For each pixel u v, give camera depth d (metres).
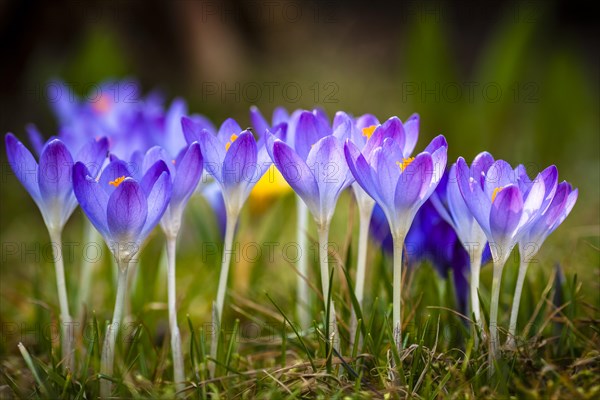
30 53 1.71
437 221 0.82
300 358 0.83
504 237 0.75
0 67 1.70
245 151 0.77
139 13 1.82
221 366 0.79
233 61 1.90
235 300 0.91
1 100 1.70
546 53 1.94
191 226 1.07
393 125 0.77
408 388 0.76
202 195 0.94
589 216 1.12
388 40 2.44
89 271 0.91
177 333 0.78
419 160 0.74
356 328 0.79
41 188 0.79
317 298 0.86
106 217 0.76
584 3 2.65
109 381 0.78
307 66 2.07
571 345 0.80
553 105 1.41
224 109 1.81
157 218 0.76
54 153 0.78
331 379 0.78
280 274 1.01
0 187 1.32
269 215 1.01
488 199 0.75
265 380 0.79
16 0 1.64
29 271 1.03
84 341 0.85
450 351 0.81
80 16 1.75
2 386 0.81
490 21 2.62
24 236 1.19
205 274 0.99
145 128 0.88
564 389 0.77
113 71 1.30
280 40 2.09
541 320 0.83
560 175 1.34
